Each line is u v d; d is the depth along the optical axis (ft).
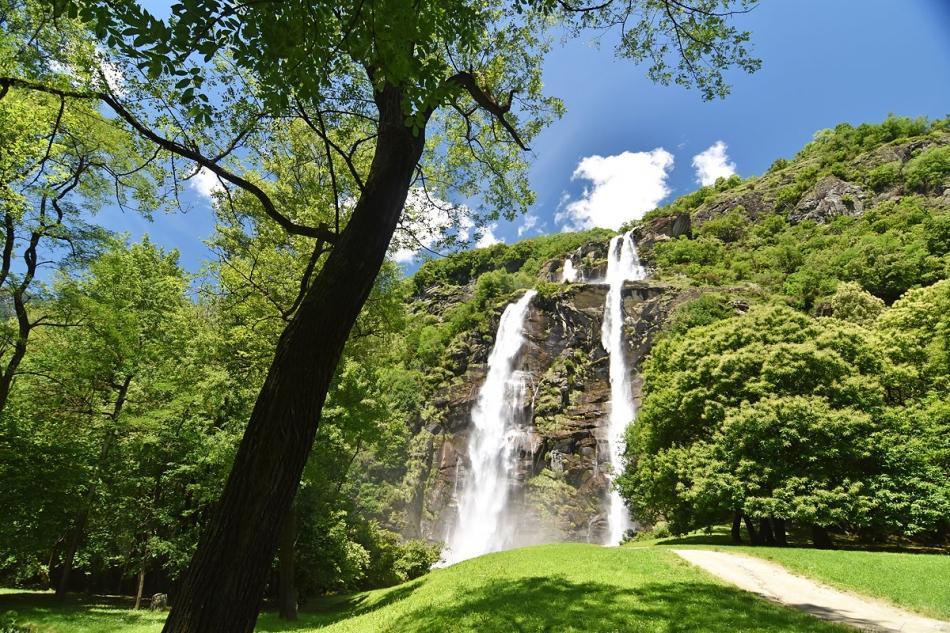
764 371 68.33
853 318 127.95
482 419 175.63
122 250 62.08
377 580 87.45
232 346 61.16
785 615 26.05
